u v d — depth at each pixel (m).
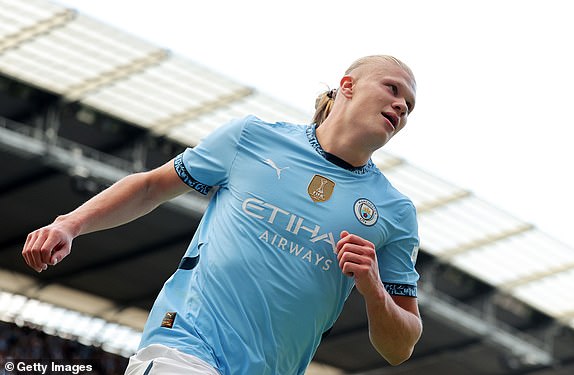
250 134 5.64
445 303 36.03
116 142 30.16
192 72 28.38
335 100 5.75
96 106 29.25
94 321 36.94
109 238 32.59
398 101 5.58
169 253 33.22
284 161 5.56
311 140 5.66
